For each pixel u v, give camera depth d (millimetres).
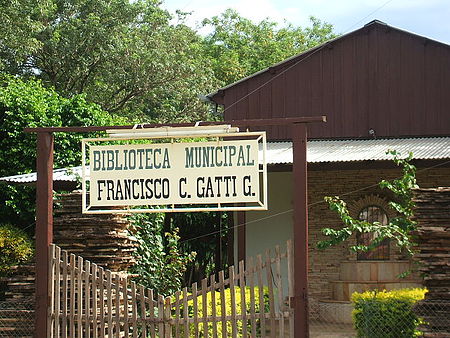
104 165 12727
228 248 23328
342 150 21219
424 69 23172
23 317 14133
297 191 11922
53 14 40438
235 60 48844
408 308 14508
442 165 19766
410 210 16406
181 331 14023
